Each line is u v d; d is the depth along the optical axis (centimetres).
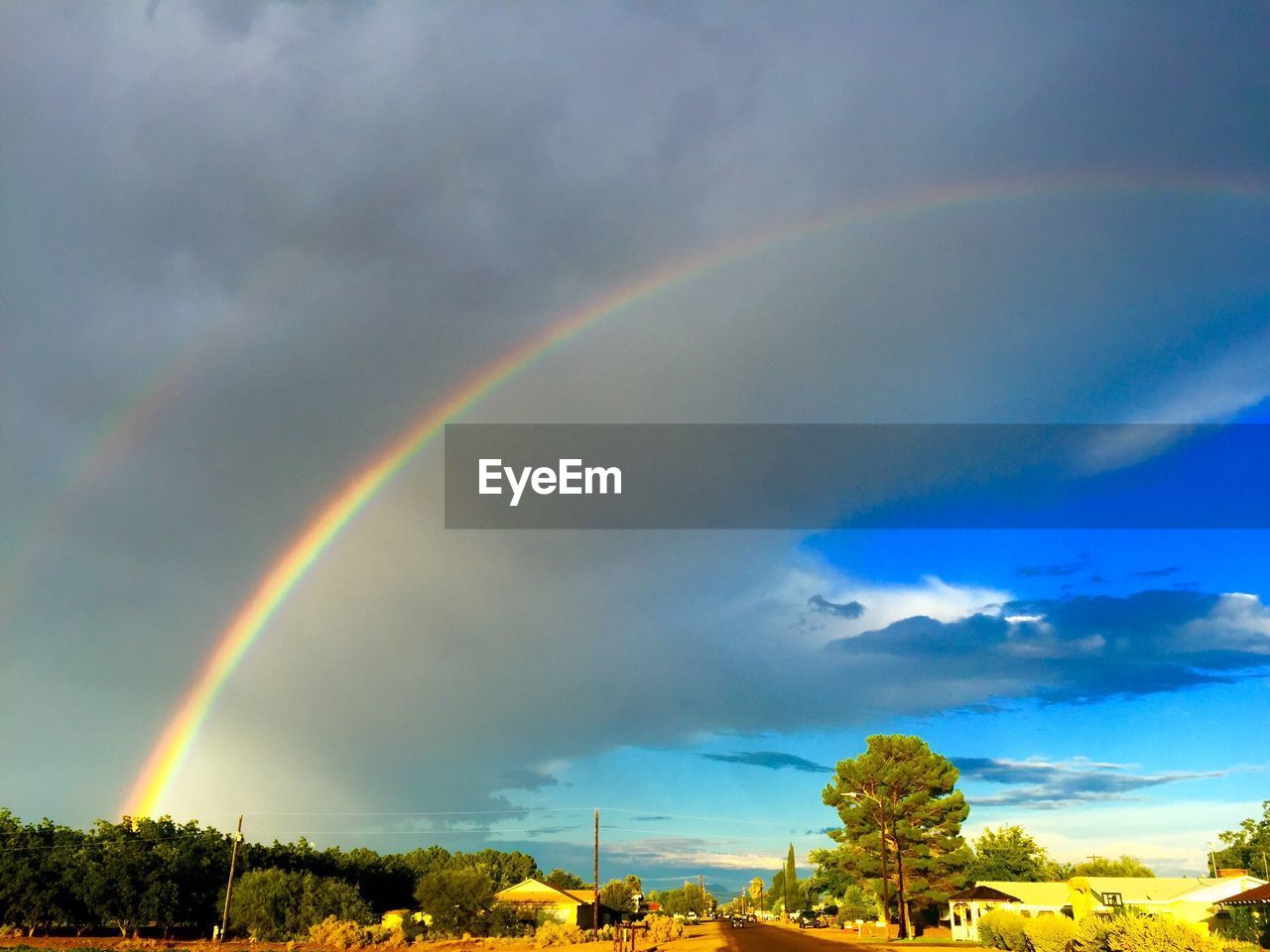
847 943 6053
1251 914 4409
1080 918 3947
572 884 15200
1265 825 9456
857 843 7094
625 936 6275
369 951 6512
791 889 16538
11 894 7044
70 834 8294
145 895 7106
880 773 6925
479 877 7988
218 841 9200
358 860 11794
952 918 6900
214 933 6662
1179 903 5469
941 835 6912
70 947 5869
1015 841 9656
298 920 7400
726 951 5122
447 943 7094
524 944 6938
